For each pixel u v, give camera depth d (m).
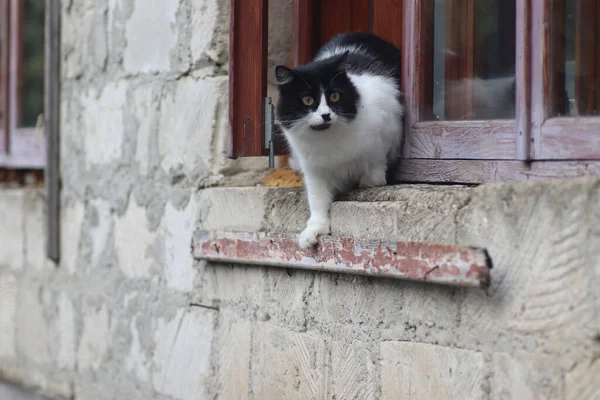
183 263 5.09
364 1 5.00
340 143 4.05
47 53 6.36
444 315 3.47
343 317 3.96
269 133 4.40
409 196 3.70
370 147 4.11
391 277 3.61
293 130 4.13
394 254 3.55
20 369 6.82
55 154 6.31
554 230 3.04
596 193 2.92
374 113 4.11
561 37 3.58
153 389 5.31
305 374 4.17
